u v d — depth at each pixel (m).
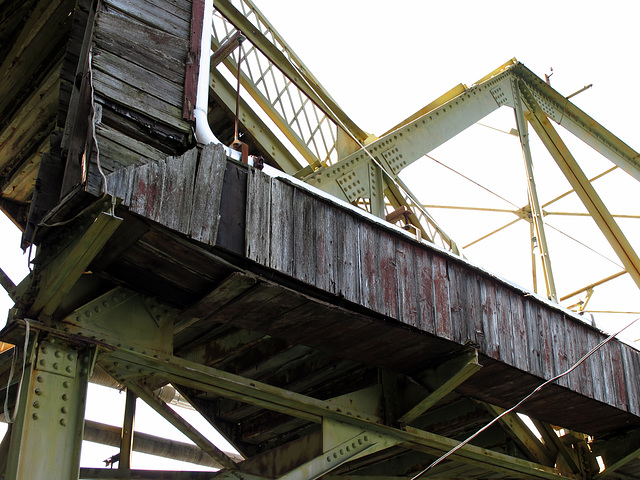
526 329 10.68
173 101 8.05
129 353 7.51
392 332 8.91
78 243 6.59
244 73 11.52
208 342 11.41
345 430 9.40
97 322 7.40
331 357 10.88
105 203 6.52
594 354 11.80
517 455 12.64
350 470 13.73
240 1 12.23
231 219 7.61
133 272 7.66
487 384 10.57
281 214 8.10
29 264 7.18
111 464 10.77
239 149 8.41
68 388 6.93
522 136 15.95
